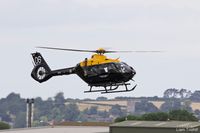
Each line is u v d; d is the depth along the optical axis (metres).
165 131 186.50
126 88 146.00
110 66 145.38
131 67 146.88
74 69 154.38
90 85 149.00
